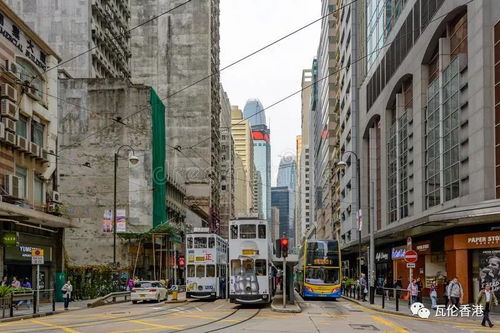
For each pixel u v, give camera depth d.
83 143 62.50
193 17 97.38
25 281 34.50
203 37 96.88
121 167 62.09
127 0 73.94
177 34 97.25
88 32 61.50
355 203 76.56
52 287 37.84
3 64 31.61
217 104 106.38
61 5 61.78
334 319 23.44
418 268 43.00
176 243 68.25
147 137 62.94
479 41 32.56
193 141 94.69
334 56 109.06
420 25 43.84
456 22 38.00
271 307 30.02
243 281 31.73
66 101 62.91
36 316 24.95
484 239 31.03
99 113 62.97
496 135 31.30
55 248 38.84
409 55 47.09
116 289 45.28
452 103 37.50
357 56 78.81
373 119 64.56
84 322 21.23
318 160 145.50
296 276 63.03
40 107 36.72
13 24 33.22
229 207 127.56
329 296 41.06
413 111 46.06
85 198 61.53
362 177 70.19
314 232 146.50
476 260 32.28
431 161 42.25
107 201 61.38
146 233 56.56
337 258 41.78
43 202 37.12
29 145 34.16
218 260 40.50
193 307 31.83
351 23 80.81
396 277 49.88
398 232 38.16
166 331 17.58
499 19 31.16
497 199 29.28
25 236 34.56
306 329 18.80
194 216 89.50
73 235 60.34
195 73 96.25
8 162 32.34
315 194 158.12
